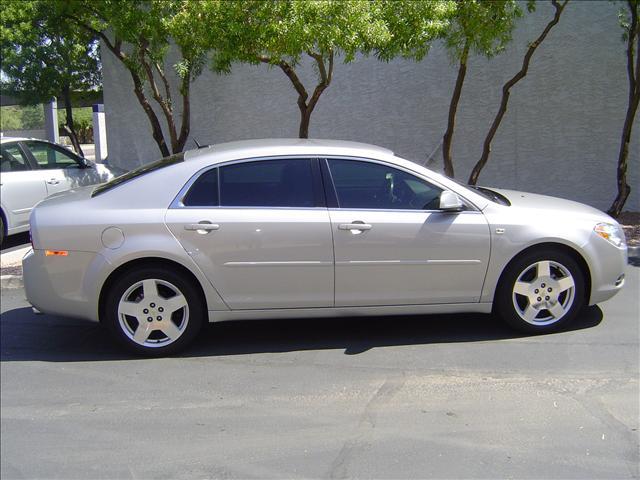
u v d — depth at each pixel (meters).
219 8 7.77
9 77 13.45
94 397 4.72
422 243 5.34
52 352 5.61
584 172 11.21
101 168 10.91
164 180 5.34
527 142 11.43
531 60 11.21
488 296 5.50
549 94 11.20
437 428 4.16
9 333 6.11
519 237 5.42
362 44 8.13
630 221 10.09
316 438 4.08
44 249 5.21
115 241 5.17
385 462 3.80
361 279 5.34
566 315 5.63
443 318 6.22
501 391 4.64
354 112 12.25
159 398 4.68
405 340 5.68
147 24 8.77
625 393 4.58
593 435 4.04
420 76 11.80
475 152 11.72
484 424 4.20
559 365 5.05
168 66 12.92
